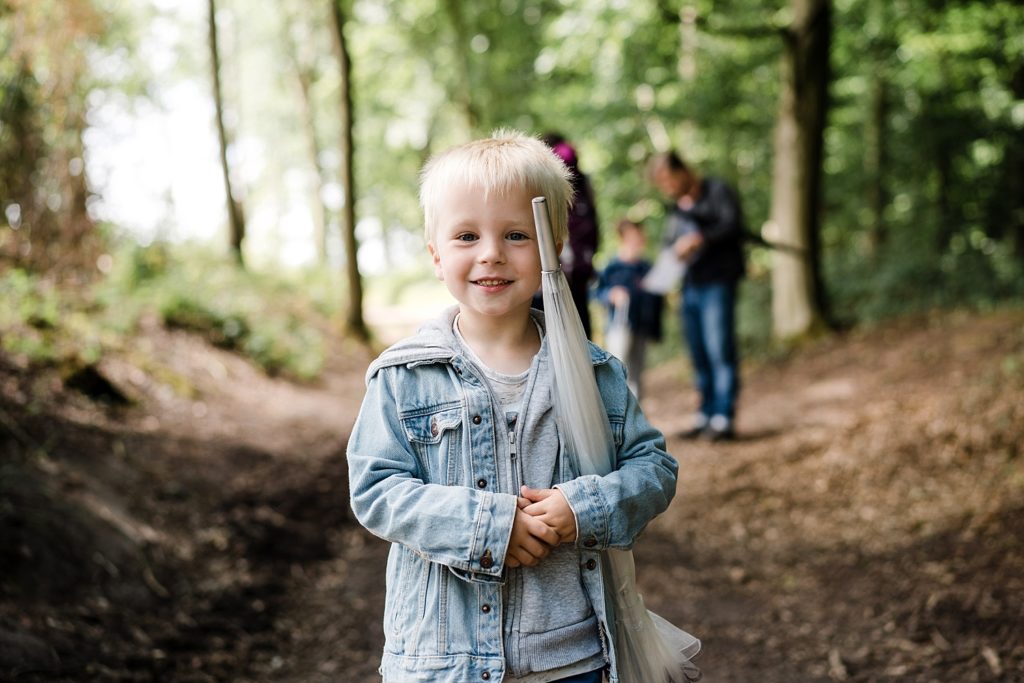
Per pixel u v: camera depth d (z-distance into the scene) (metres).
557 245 1.74
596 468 1.66
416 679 1.60
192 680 2.96
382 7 17.28
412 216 28.91
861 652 3.25
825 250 15.96
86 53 5.37
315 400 8.54
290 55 18.70
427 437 1.66
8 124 5.11
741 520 4.96
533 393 1.68
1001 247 11.59
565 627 1.62
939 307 9.58
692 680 1.91
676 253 6.53
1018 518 4.10
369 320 18.62
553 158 1.73
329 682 3.12
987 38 10.73
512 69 16.73
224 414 6.47
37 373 5.03
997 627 3.22
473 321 1.74
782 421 6.86
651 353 11.87
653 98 12.45
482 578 1.56
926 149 12.95
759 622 3.64
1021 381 5.73
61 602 3.15
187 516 4.32
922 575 3.80
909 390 6.56
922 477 4.97
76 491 3.89
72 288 6.53
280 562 4.18
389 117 19.88
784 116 9.88
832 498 5.04
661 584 4.10
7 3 4.92
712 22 11.41
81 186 5.55
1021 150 11.87
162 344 7.46
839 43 12.12
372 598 3.90
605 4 10.56
